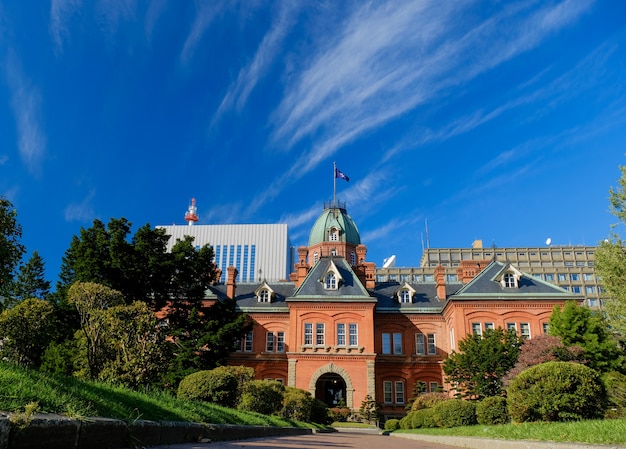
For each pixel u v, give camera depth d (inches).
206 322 1632.6
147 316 928.9
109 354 932.0
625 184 1259.2
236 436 500.1
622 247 1261.1
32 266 2349.9
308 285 2098.9
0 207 855.7
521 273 1971.0
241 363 2154.3
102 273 1496.1
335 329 1983.3
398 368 2124.8
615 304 1239.5
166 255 1620.3
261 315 2226.9
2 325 1002.1
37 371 280.5
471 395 1380.4
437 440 732.0
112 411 279.9
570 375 622.5
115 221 1589.6
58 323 1397.6
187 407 484.7
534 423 583.8
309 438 673.0
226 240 6309.1
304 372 1937.7
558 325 1350.9
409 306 2229.3
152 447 288.0
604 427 393.4
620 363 1215.6
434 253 5905.5
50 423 191.5
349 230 2896.2
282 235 6284.5
